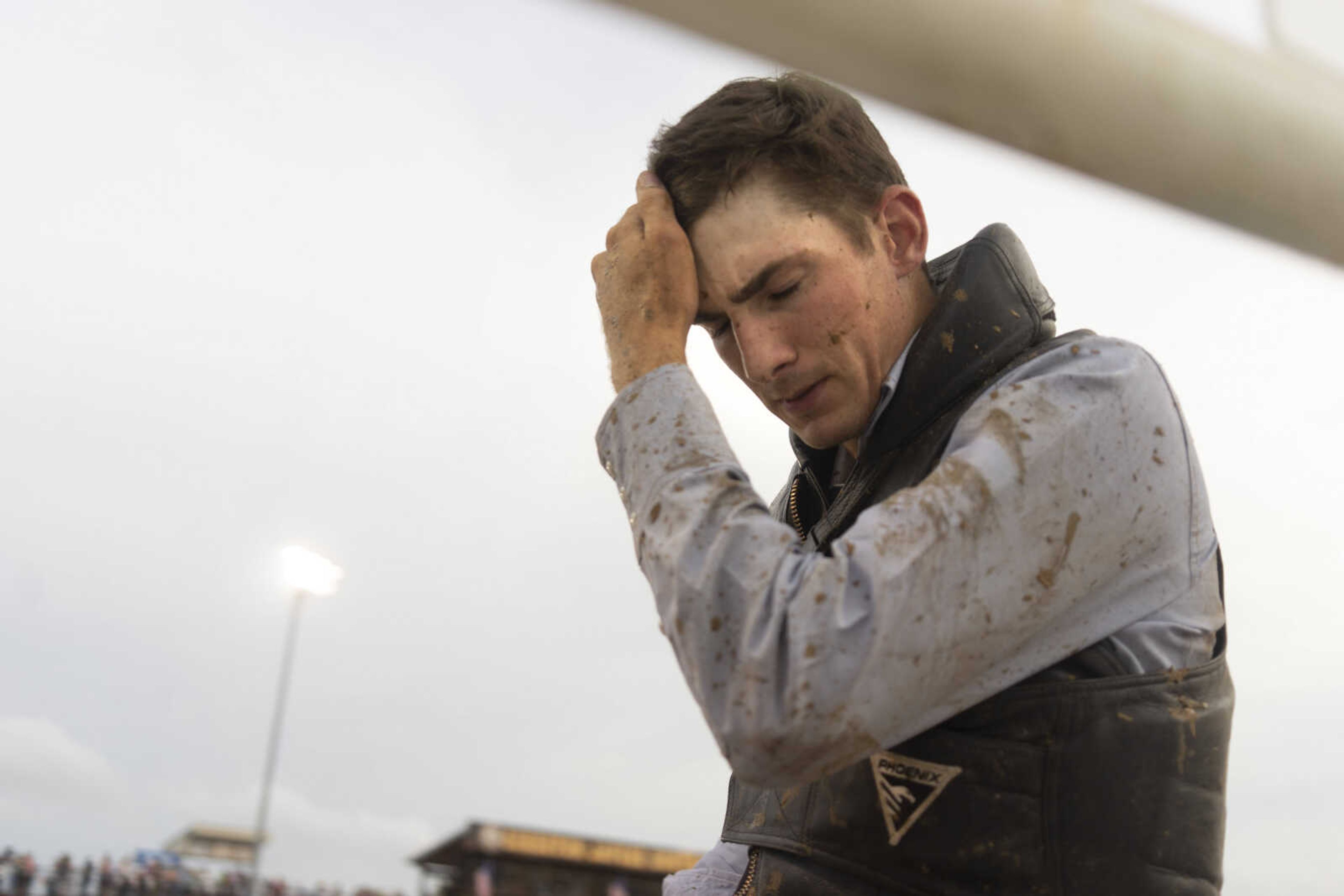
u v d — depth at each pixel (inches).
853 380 38.0
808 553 31.9
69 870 1093.1
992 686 31.4
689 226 39.9
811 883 33.4
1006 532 30.9
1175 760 32.5
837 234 38.0
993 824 31.5
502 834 890.7
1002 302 37.9
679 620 31.1
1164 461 33.9
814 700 28.7
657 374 36.8
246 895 1186.6
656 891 919.0
